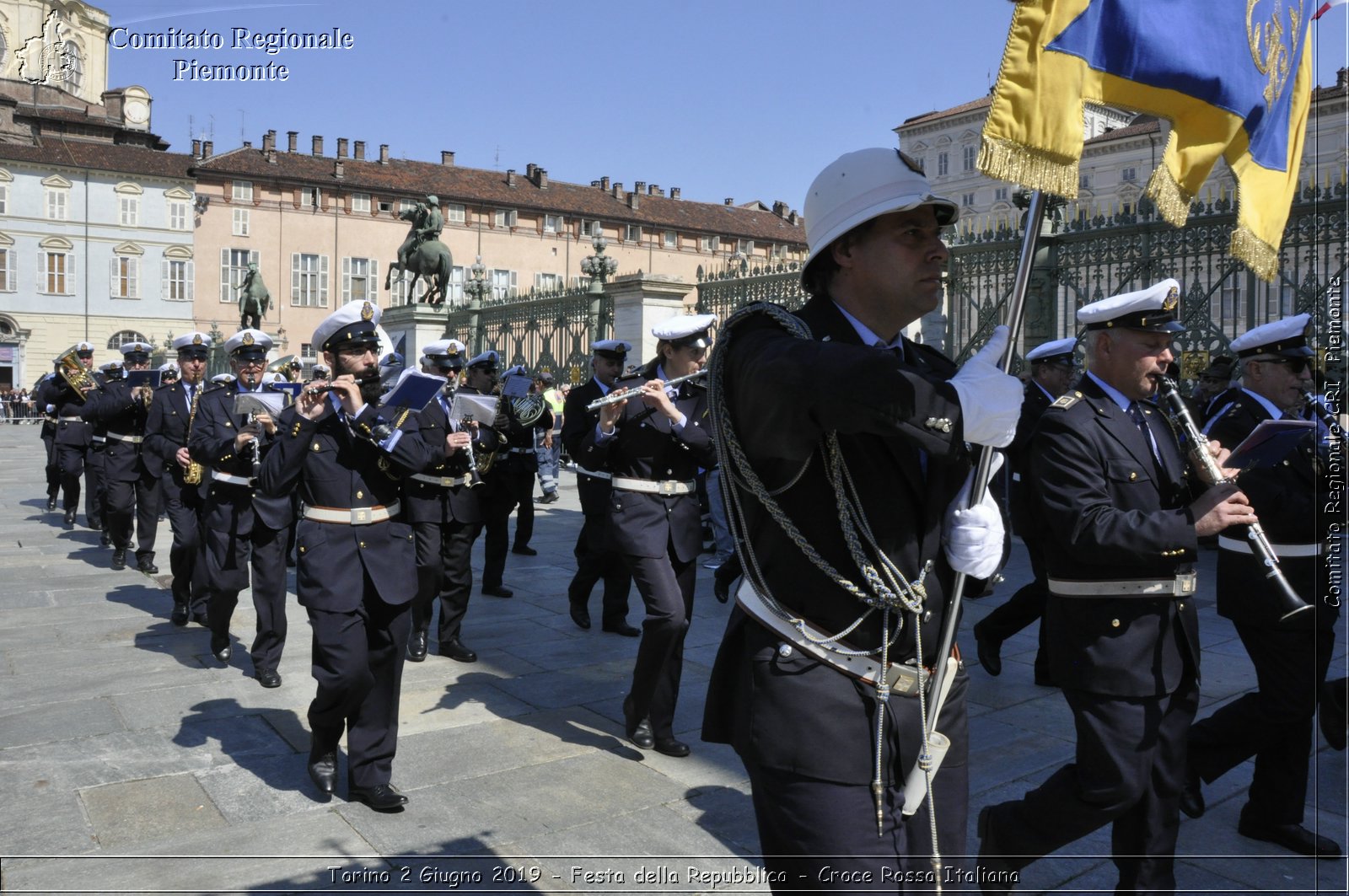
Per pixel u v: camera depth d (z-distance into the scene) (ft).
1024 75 6.32
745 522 6.94
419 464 13.64
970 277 37.76
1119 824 10.00
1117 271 35.14
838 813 6.31
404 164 178.09
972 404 5.79
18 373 153.89
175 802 13.33
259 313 107.55
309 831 12.41
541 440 48.49
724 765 14.67
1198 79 6.78
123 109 165.78
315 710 13.24
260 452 19.95
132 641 22.08
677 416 15.39
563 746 15.47
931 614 6.75
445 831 12.41
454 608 20.75
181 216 160.97
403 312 69.82
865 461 6.45
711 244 197.06
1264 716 11.71
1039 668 18.63
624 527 15.51
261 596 18.65
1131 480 9.78
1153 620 9.57
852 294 6.87
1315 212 27.07
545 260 180.04
